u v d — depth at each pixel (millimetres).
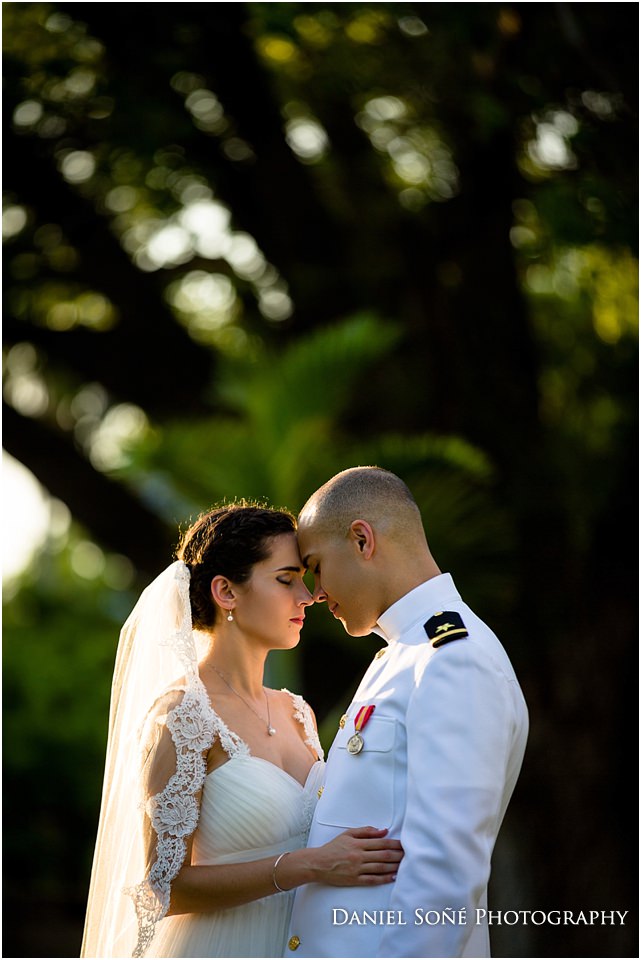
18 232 11367
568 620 10125
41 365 12500
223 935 4535
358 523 4582
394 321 10773
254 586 4703
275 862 4305
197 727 4469
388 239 11234
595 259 11766
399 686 4383
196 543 4840
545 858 10047
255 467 8547
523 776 10117
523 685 10078
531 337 10820
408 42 10891
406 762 4293
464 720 4141
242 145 11227
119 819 4691
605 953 9914
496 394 10422
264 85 11055
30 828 16734
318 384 8633
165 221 11945
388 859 4195
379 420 10531
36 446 11398
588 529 10586
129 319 11703
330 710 9938
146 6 10469
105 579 19703
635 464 10711
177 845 4355
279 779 4629
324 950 4234
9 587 19609
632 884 10125
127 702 4770
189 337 11883
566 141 10148
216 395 11539
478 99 10000
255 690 4895
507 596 9484
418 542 4652
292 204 11188
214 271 12109
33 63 10781
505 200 10625
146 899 4336
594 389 12305
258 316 12164
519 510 10180
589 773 10039
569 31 9648
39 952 16188
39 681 17422
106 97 10797
